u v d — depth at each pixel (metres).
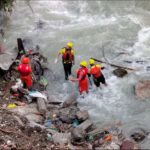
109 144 12.94
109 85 16.50
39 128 13.74
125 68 17.20
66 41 19.39
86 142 13.27
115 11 21.55
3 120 14.03
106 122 14.51
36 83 16.61
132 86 16.33
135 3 22.12
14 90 15.99
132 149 12.58
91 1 22.59
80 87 15.92
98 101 15.80
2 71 16.83
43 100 15.55
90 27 20.31
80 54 18.47
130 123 14.37
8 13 21.44
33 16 21.48
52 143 13.09
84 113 14.66
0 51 18.31
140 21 20.45
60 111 14.98
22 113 14.76
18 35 20.02
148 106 15.22
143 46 18.64
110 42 19.05
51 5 22.42
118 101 15.69
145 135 13.55
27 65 15.73
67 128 14.18
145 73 16.94
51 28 20.52
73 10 21.98
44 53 18.69
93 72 15.88
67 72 16.81
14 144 12.78
